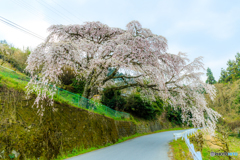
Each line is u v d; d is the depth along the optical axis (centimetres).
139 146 1201
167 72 1445
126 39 1288
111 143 1340
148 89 1686
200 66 1475
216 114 1446
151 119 3253
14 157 630
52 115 903
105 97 2347
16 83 881
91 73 1473
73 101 1221
